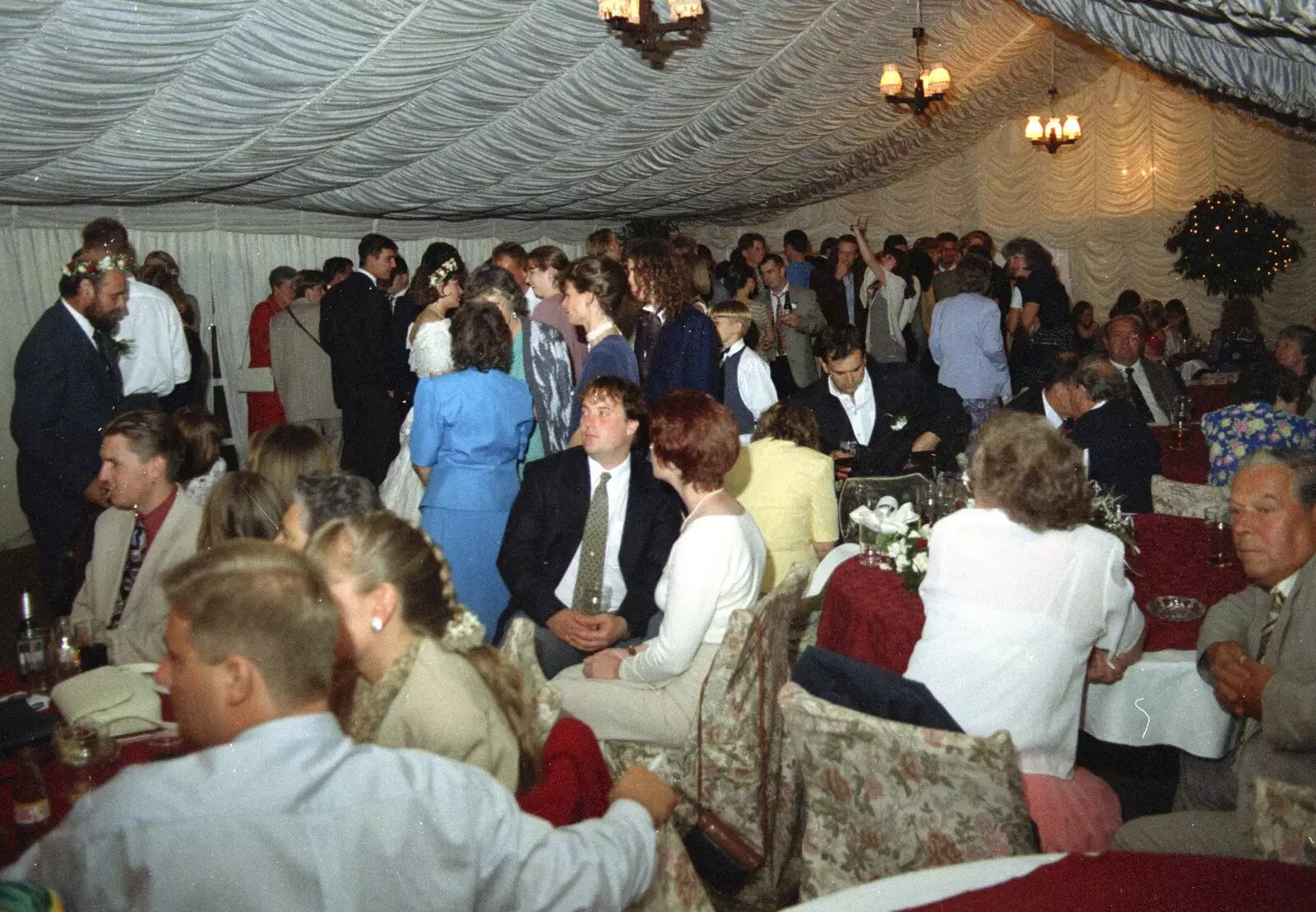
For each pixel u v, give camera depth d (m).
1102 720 2.93
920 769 2.17
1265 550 2.63
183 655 1.55
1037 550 2.58
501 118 7.86
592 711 3.15
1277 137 12.80
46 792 2.04
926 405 5.42
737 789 2.89
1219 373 8.91
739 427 5.77
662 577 3.27
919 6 9.30
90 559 3.28
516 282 5.51
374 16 5.92
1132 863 1.76
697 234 12.93
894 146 12.30
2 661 5.07
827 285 10.17
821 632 3.59
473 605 4.39
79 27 4.88
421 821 1.58
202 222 7.84
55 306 5.11
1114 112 13.31
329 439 7.82
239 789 1.51
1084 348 10.92
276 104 6.18
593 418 3.68
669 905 2.13
